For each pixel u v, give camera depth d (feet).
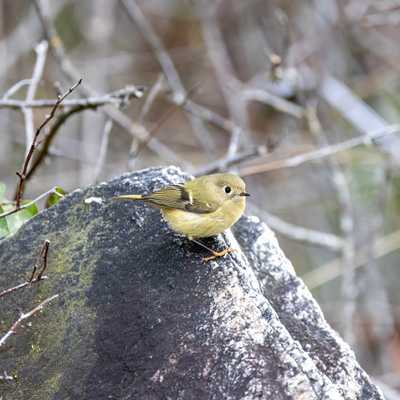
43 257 18.89
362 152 43.04
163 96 50.70
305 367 18.02
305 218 49.42
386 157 41.98
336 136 47.29
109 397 17.80
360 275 42.60
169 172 23.99
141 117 34.45
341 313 40.88
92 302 19.72
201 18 50.08
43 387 18.34
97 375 18.26
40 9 35.22
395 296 48.21
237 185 22.26
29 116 29.27
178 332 18.67
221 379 17.60
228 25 53.21
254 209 36.96
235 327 18.57
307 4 49.55
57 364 18.69
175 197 21.44
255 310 18.93
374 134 34.55
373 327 43.73
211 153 44.29
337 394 17.74
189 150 51.72
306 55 47.11
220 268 20.27
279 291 22.31
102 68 49.78
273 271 23.02
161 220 22.13
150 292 19.74
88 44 51.16
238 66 53.11
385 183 42.32
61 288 20.21
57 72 50.21
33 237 21.68
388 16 47.44
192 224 21.20
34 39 49.78
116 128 49.57
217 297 19.38
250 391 17.28
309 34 48.67
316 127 39.17
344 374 20.03
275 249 23.86
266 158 43.29
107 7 50.52
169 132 51.52
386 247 42.27
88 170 43.37
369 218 44.34
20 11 52.70
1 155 46.09
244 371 17.62
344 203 38.14
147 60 53.72
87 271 20.52
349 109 44.60
